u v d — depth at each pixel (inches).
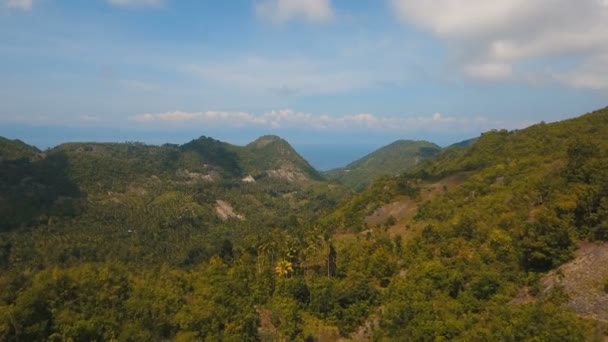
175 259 5989.2
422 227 4229.8
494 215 3245.6
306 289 3319.4
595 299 1909.4
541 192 3085.6
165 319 2454.5
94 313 2203.5
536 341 1632.6
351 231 5196.9
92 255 5935.0
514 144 6003.9
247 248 5004.9
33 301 2066.9
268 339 2758.4
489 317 2015.3
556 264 2282.2
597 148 3235.7
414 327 2219.5
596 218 2354.8
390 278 3275.1
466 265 2655.0
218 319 2615.7
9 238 6087.6
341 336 2861.7
